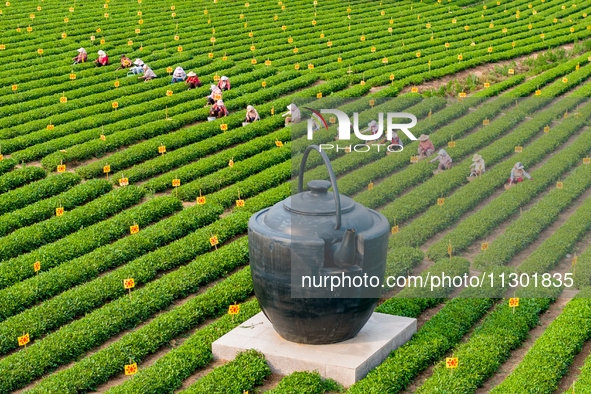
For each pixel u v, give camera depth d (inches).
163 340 871.7
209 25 2433.6
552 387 757.3
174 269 1069.8
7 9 2529.5
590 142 931.3
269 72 1966.0
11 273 1024.9
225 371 780.6
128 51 2154.3
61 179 1320.1
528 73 1995.6
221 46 2199.8
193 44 2207.2
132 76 1921.8
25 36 2245.3
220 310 944.3
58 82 1911.9
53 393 770.2
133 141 1533.0
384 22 2516.0
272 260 751.1
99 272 1056.2
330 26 2456.9
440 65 2025.1
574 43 2261.3
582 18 2650.1
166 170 1408.7
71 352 858.1
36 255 1068.5
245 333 837.2
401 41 2283.5
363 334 825.5
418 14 2632.9
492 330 856.3
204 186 1305.4
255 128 1573.6
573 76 1876.2
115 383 813.9
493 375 798.5
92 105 1744.6
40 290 982.4
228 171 1364.4
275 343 812.0
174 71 1926.7
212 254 1062.4
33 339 900.0
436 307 938.1
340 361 773.3
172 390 780.6
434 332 850.8
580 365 814.5
